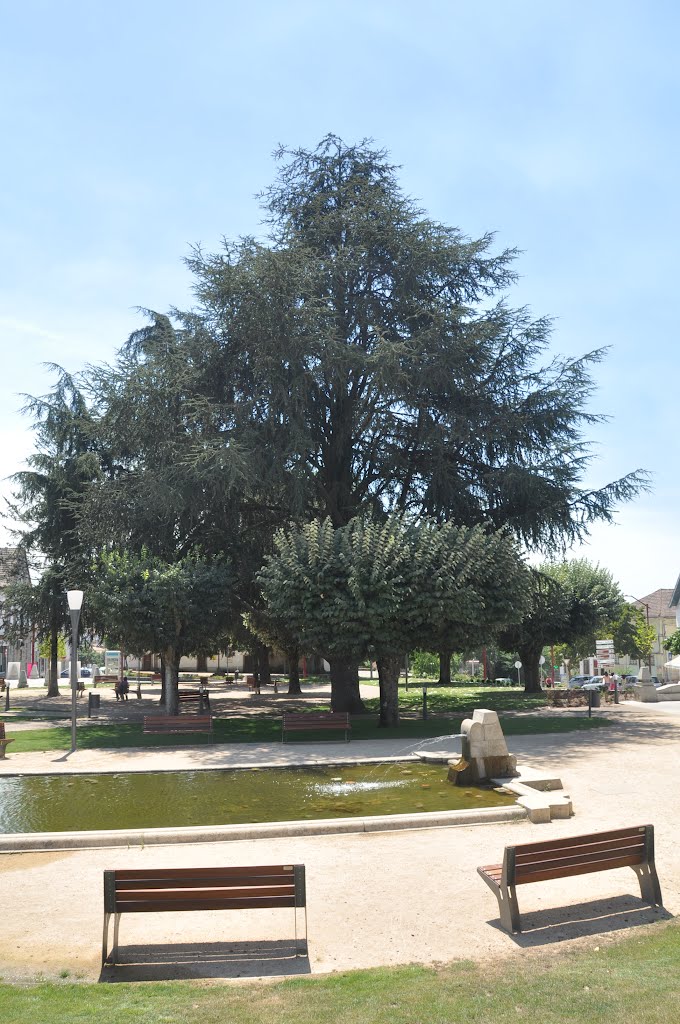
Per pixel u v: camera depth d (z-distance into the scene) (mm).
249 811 11953
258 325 24734
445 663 52438
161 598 23328
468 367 26000
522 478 25656
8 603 38531
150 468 26922
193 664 72750
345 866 8734
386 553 20750
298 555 21703
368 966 5961
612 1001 5027
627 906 7172
